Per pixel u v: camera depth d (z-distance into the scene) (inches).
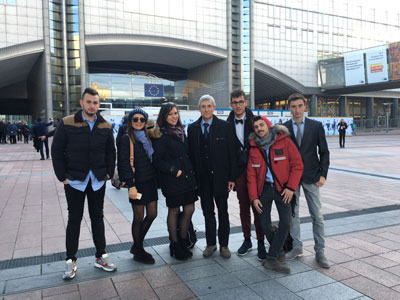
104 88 1583.4
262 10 1711.4
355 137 1216.8
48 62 1250.6
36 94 1465.3
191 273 119.8
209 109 132.6
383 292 104.0
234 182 135.0
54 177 347.9
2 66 1279.5
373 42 2062.0
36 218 193.8
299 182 121.7
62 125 115.5
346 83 1659.7
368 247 142.0
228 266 125.9
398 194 255.0
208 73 1721.2
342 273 118.0
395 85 1539.1
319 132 129.2
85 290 107.0
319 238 127.6
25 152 635.5
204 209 137.3
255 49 1700.3
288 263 127.4
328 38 1900.8
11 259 133.3
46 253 139.9
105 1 1343.5
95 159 118.5
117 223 183.8
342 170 388.2
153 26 1428.4
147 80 1685.5
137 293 105.0
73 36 1300.4
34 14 1231.5
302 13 1819.6
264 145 122.0
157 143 127.0
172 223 131.0
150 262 127.9
